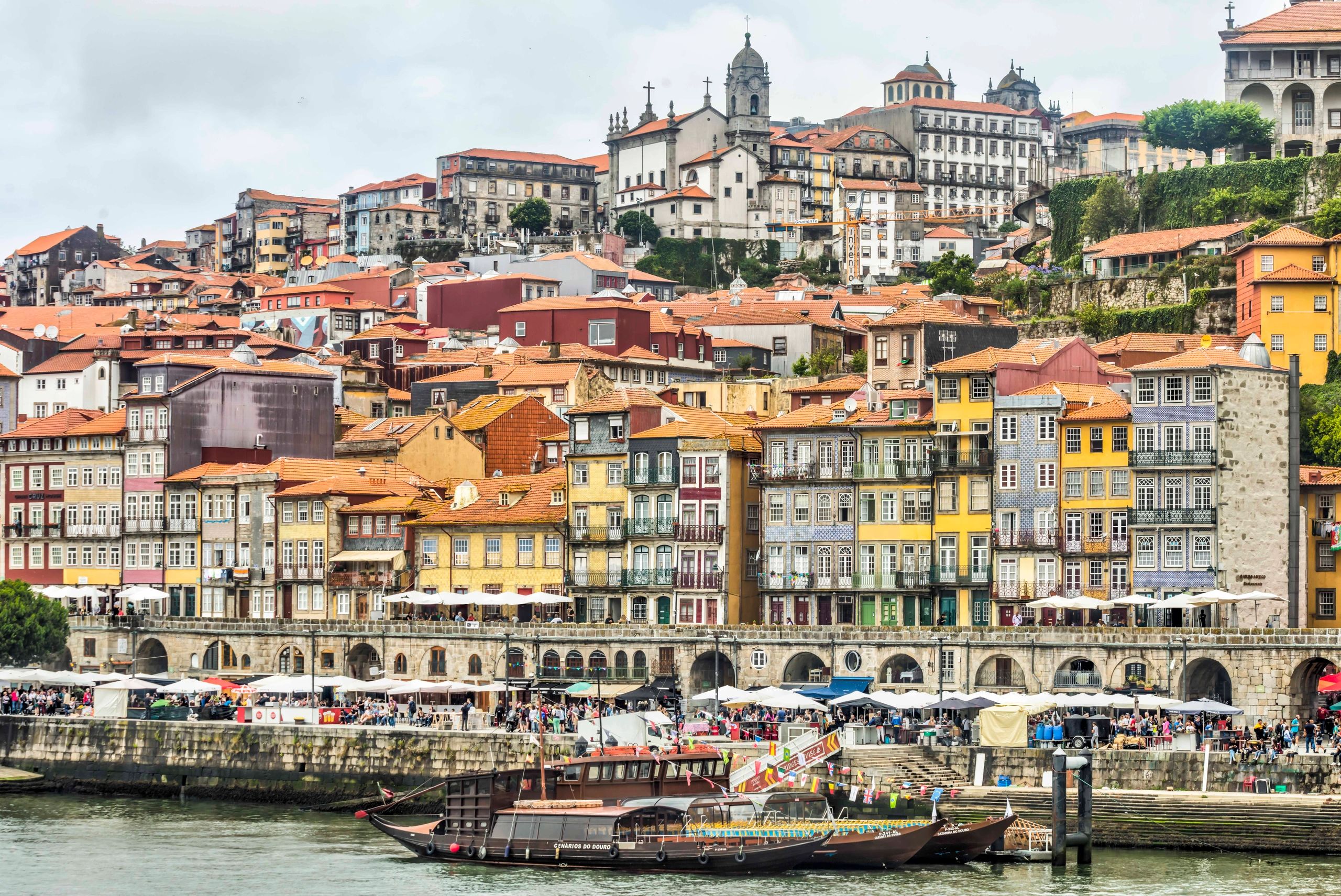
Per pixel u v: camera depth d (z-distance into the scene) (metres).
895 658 164.25
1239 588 165.38
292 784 159.62
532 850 130.75
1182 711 139.50
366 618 195.88
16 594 195.75
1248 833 128.00
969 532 174.75
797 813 129.38
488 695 179.50
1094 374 184.38
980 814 134.75
